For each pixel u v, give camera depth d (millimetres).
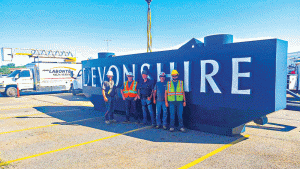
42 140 5035
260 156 3885
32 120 7367
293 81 13211
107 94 6598
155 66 6488
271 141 4766
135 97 6637
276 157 3832
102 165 3592
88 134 5512
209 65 5227
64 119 7473
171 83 5586
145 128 6070
